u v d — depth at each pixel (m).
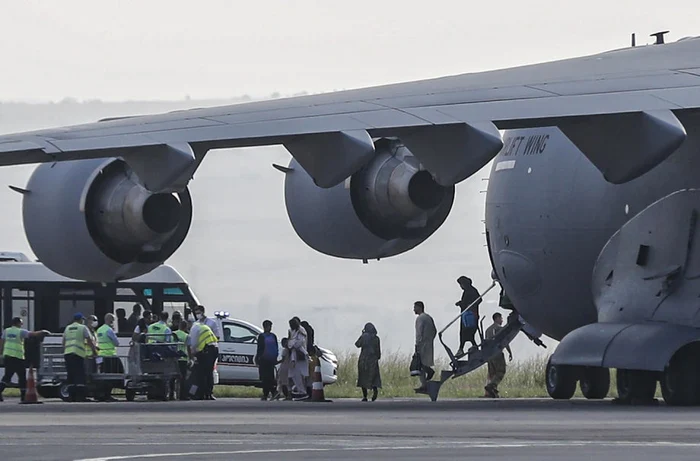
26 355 91.19
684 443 38.09
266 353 90.69
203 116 44.41
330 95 47.31
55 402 85.31
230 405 71.75
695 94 46.47
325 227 62.09
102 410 64.19
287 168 63.94
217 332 106.62
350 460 34.03
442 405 67.81
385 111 43.66
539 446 37.53
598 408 58.97
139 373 88.00
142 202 54.91
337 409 62.62
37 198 56.69
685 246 58.91
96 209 55.78
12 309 106.69
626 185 61.88
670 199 59.62
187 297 109.06
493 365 87.69
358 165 42.25
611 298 62.53
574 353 60.94
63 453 36.41
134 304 108.25
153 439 41.12
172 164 41.78
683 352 59.22
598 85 47.38
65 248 56.25
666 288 59.62
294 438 41.06
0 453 36.47
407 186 58.88
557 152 66.44
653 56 56.03
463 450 36.53
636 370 61.06
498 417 51.66
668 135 44.25
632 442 38.53
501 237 70.62
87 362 89.06
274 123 42.91
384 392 99.81
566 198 65.31
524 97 45.59
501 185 70.44
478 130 42.03
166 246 57.25
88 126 44.12
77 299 107.56
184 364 90.50
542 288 68.56
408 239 61.41
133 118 45.81
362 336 81.94
